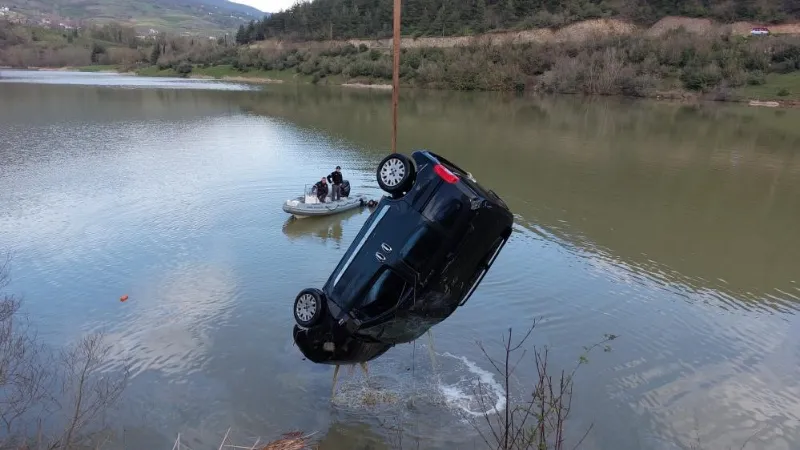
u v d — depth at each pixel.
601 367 11.68
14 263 16.08
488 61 84.50
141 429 9.59
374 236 8.71
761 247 18.88
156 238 18.30
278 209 21.64
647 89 71.19
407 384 10.91
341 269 9.06
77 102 56.72
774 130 45.41
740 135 42.53
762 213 22.77
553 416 9.97
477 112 55.12
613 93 73.88
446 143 36.50
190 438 9.45
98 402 10.12
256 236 18.75
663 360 12.01
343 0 129.50
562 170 29.30
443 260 8.33
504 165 30.14
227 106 57.47
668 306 14.44
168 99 63.41
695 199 24.45
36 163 28.08
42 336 12.35
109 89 75.06
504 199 23.50
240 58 113.88
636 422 10.06
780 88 68.19
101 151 31.61
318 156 31.59
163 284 15.03
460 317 13.52
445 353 12.02
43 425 9.51
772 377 11.54
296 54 109.25
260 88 85.00
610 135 41.34
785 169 30.73
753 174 29.39
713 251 18.39
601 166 30.52
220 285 15.05
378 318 8.61
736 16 89.69
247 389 10.73
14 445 8.95
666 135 41.94
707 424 10.08
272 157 31.08
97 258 16.58
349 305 8.77
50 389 10.47
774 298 15.14
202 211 21.17
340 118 48.94
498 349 12.27
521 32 97.19
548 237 19.09
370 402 10.34
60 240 17.91
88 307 13.71
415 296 8.41
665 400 10.69
